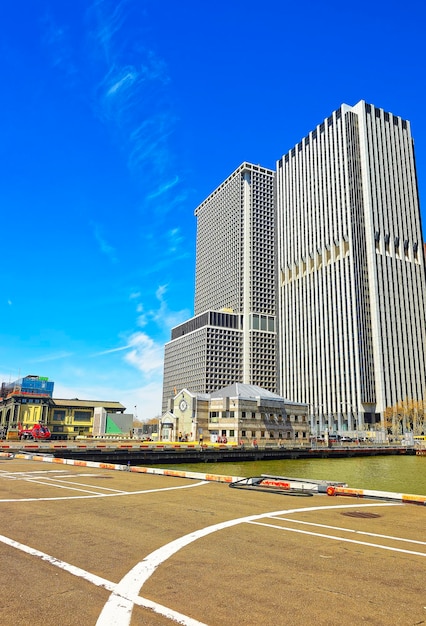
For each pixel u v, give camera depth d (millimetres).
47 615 7180
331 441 120625
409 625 6930
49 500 17641
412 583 8664
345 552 10672
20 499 17828
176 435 99500
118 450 62688
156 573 9117
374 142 198750
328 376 188500
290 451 87875
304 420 108188
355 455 101938
